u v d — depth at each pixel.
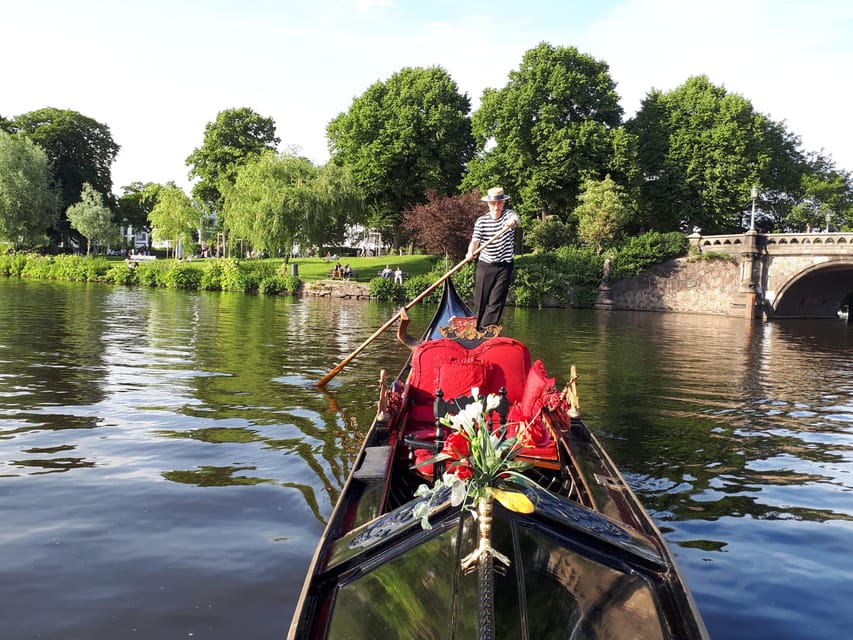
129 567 4.00
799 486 5.86
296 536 4.49
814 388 11.04
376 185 43.94
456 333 5.23
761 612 3.71
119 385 9.15
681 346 17.47
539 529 2.58
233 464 5.94
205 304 25.52
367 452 4.27
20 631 3.32
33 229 47.94
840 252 31.39
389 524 2.80
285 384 9.55
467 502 2.62
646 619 2.36
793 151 49.12
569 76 39.41
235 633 3.34
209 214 53.06
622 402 9.34
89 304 22.98
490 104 41.34
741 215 44.44
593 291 37.19
